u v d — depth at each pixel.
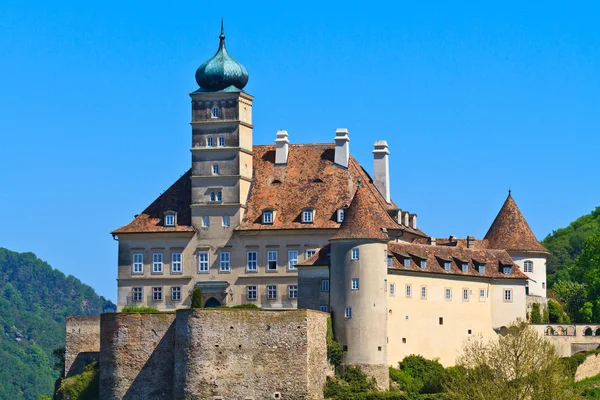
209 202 172.50
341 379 151.00
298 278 159.12
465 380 139.88
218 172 172.75
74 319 162.50
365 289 152.75
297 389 143.25
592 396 155.12
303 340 143.62
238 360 144.62
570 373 161.12
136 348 150.50
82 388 155.62
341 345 152.88
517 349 144.12
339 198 171.50
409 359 159.00
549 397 135.75
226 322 145.12
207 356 144.88
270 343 144.25
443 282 166.25
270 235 170.50
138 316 150.75
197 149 173.25
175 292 172.50
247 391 144.00
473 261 172.12
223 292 170.50
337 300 153.75
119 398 150.25
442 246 170.75
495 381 138.62
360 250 153.25
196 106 173.50
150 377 149.75
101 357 152.00
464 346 167.12
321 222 169.38
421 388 154.38
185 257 172.62
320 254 160.25
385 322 153.50
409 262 162.00
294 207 171.75
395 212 171.12
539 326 173.00
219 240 172.00
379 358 152.25
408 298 161.00
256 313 144.88
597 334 172.50
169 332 149.75
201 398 144.50
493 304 172.50
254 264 170.75
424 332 163.00
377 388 150.88
